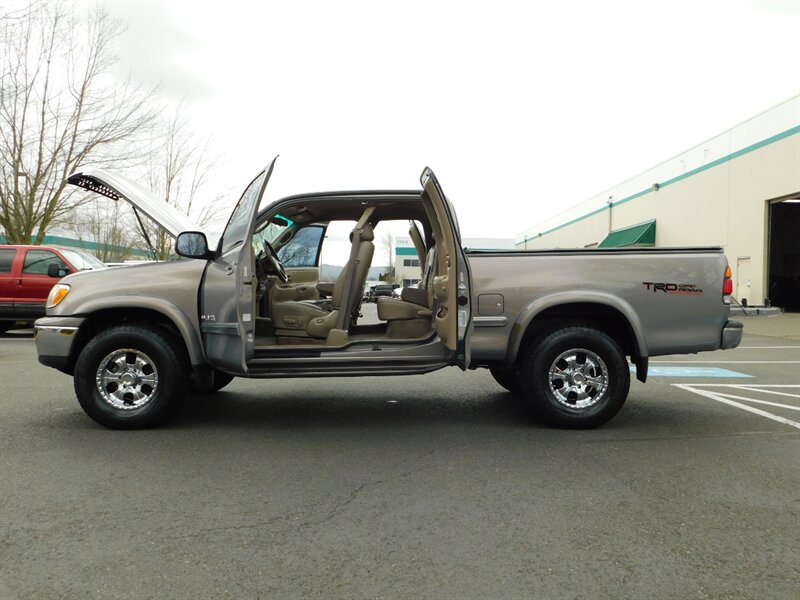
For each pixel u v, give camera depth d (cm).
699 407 616
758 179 1898
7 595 252
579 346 510
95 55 2072
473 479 395
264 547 297
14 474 402
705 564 281
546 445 474
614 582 265
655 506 350
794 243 2558
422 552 292
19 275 1218
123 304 504
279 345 546
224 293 486
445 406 617
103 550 293
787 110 1764
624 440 489
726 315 522
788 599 251
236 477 398
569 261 521
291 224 629
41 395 654
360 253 545
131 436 497
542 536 310
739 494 369
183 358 520
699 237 2241
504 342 516
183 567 277
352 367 508
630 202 2855
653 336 516
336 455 447
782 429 525
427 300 555
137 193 565
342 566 278
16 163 2023
